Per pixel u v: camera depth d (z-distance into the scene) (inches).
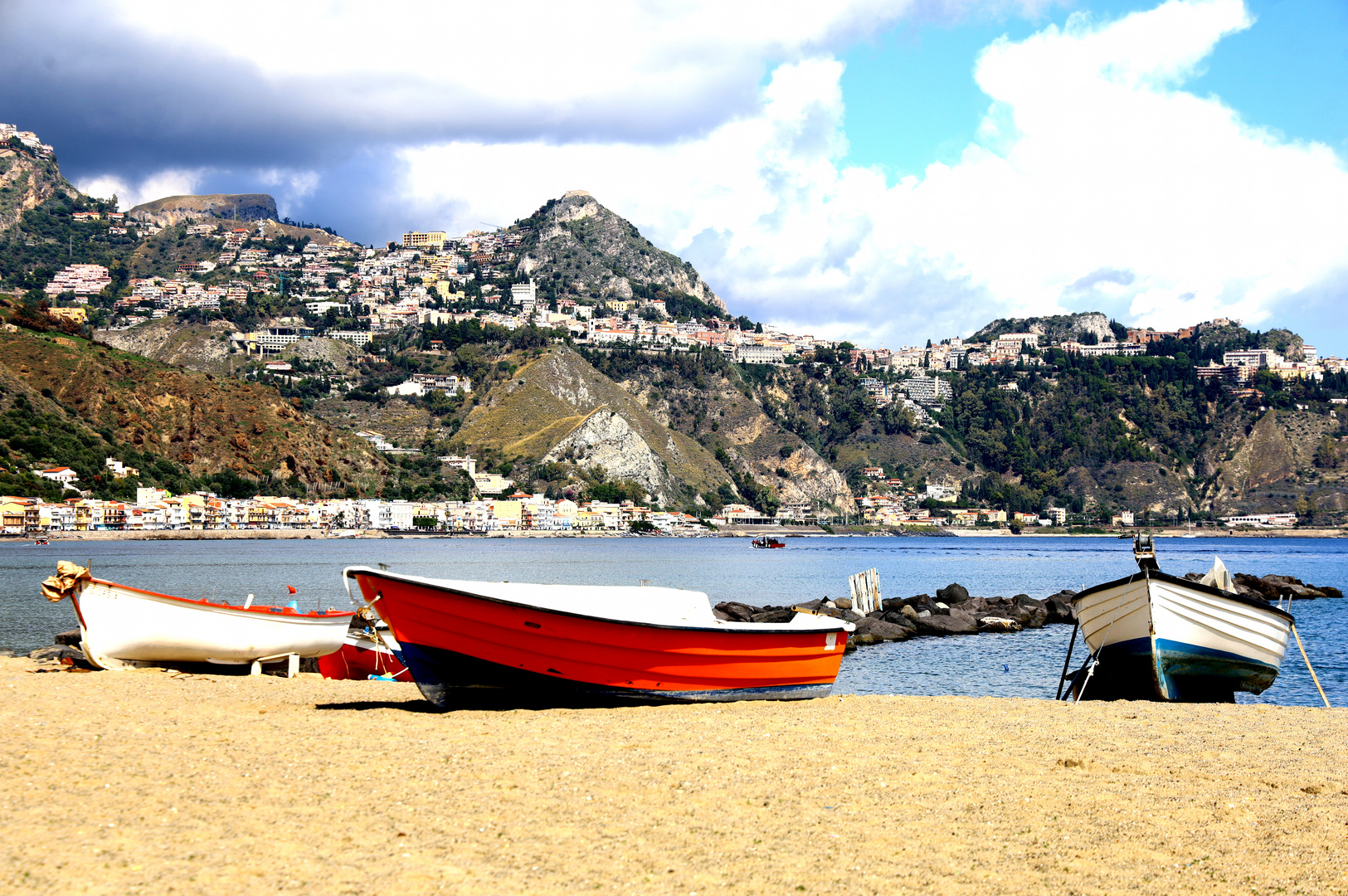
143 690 968.9
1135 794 600.4
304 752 667.4
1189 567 5782.5
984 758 702.5
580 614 862.5
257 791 559.2
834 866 460.4
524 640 860.6
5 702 853.8
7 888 394.6
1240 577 3225.9
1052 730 830.5
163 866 427.2
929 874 454.6
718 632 927.0
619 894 418.9
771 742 747.4
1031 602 2561.5
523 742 721.6
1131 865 470.6
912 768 661.3
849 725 834.8
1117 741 782.5
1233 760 709.9
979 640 2014.0
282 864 437.1
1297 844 505.7
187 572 4190.5
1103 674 1161.4
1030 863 471.5
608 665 893.2
